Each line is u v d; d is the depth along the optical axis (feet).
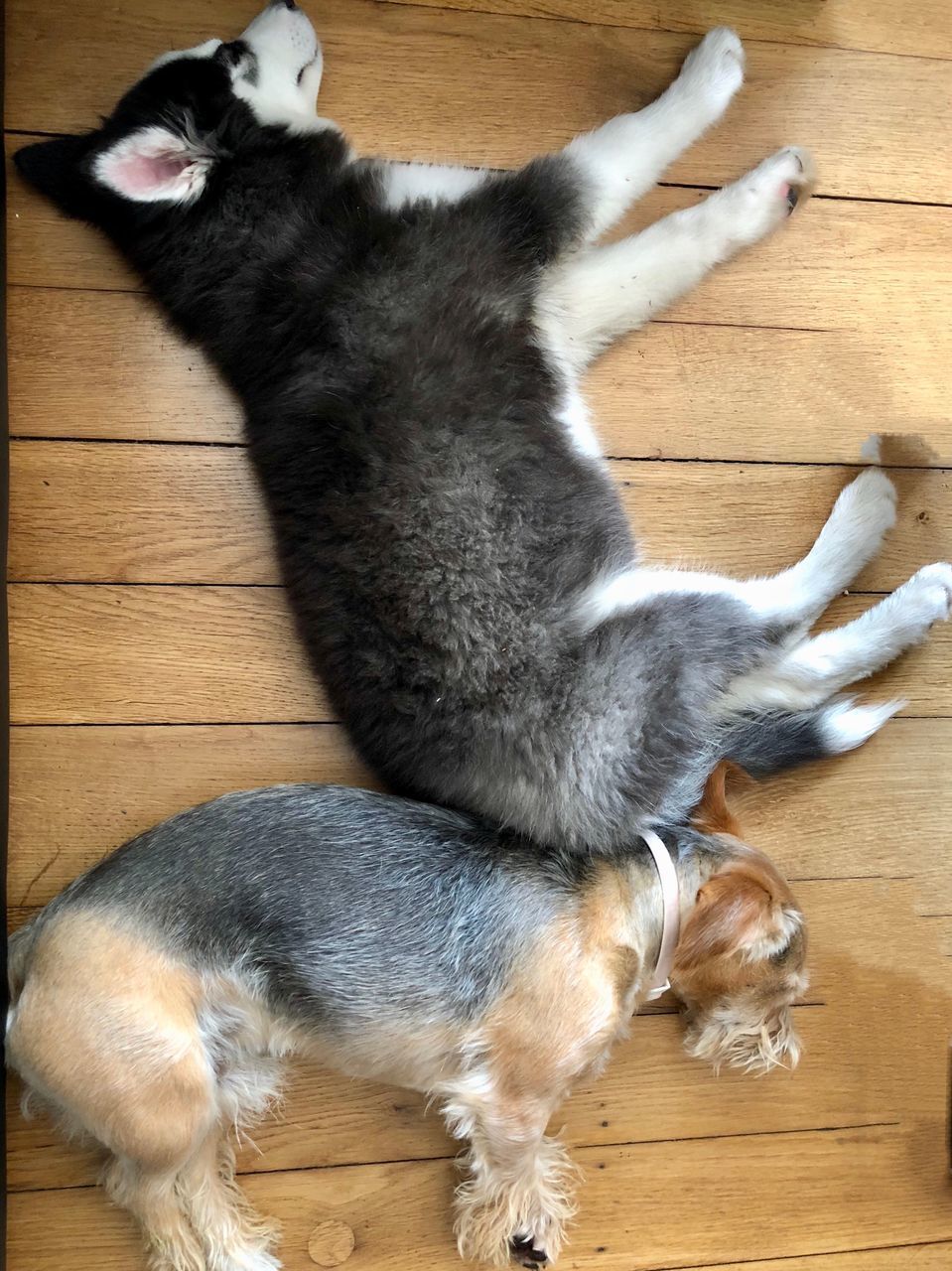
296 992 2.60
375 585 2.66
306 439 2.69
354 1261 2.88
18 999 2.57
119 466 2.87
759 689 2.93
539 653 2.64
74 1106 2.52
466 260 2.67
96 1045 2.49
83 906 2.55
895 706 3.01
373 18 2.91
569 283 2.84
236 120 2.68
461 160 2.95
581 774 2.64
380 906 2.60
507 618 2.63
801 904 3.03
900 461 3.07
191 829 2.61
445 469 2.63
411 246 2.66
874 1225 3.04
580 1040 2.62
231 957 2.57
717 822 2.82
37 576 2.84
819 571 2.89
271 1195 2.87
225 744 2.89
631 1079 2.97
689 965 2.71
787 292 3.03
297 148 2.72
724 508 3.02
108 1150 2.72
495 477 2.65
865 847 3.05
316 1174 2.88
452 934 2.61
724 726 2.93
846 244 3.05
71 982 2.50
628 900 2.69
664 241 2.88
